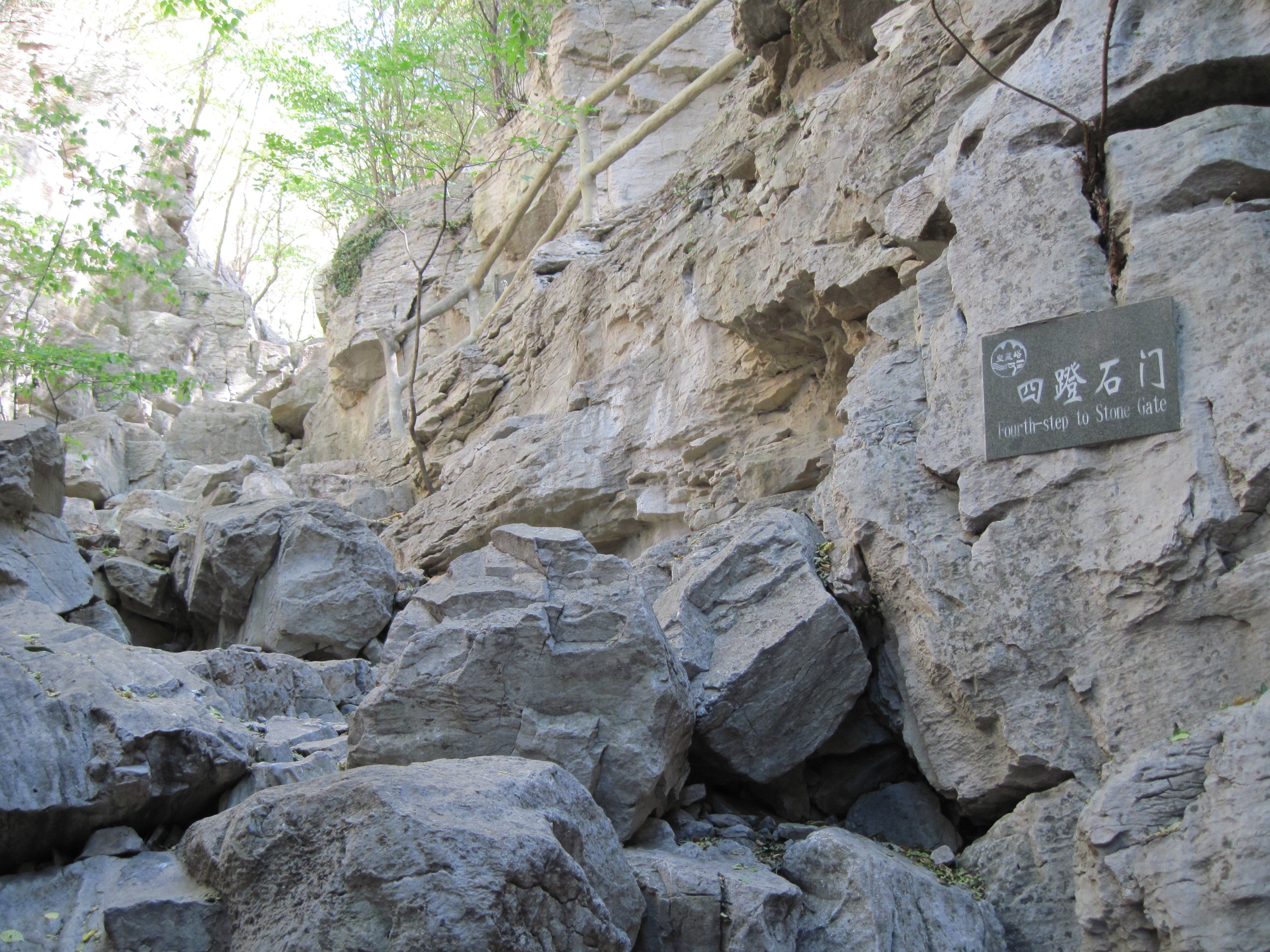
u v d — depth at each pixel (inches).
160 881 160.6
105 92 928.3
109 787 173.9
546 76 625.3
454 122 733.3
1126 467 192.2
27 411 713.6
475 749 191.2
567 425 421.4
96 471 631.2
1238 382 179.9
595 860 160.1
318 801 145.4
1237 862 143.6
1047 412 203.2
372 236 704.4
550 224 610.9
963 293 223.0
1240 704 168.1
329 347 699.4
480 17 672.4
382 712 195.2
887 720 226.7
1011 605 201.3
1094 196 206.4
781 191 325.7
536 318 497.7
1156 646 182.7
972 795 205.6
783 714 217.9
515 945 129.5
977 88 251.4
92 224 562.9
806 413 336.2
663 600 249.4
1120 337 195.0
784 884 172.7
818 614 219.6
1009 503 206.7
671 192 423.8
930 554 216.1
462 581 240.4
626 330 427.2
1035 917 184.9
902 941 170.7
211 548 349.7
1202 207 193.8
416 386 584.4
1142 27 209.9
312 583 343.6
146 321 902.4
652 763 189.0
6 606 234.7
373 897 131.5
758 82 389.4
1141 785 161.9
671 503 377.7
